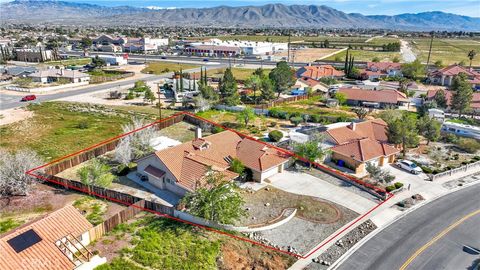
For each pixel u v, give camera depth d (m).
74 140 68.19
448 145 69.31
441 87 126.94
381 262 35.69
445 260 36.12
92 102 100.38
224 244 36.94
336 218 43.34
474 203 47.38
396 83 130.50
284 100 103.88
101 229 36.69
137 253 33.97
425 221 42.97
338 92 103.25
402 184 50.94
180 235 37.50
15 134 71.38
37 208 42.62
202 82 111.69
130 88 118.88
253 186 50.44
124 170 53.09
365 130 67.19
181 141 68.88
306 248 37.78
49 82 127.38
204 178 44.62
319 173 55.34
